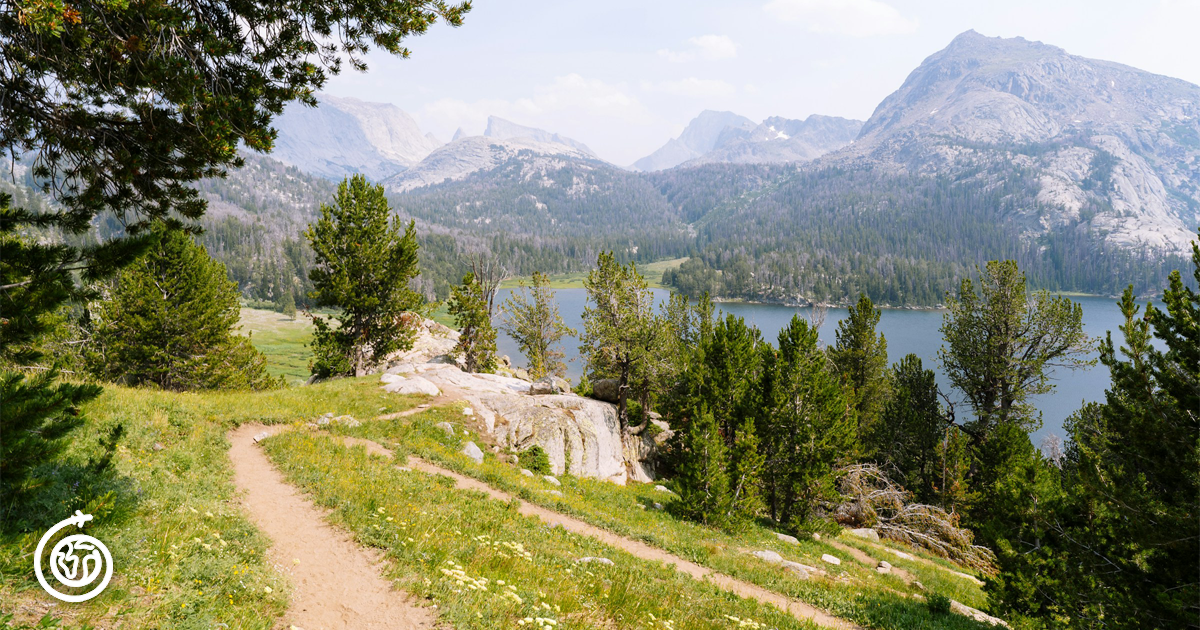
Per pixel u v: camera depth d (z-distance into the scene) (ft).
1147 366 43.19
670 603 42.83
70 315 121.39
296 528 41.37
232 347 147.64
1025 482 63.31
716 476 86.28
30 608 20.90
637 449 126.82
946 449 126.52
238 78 30.17
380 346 146.51
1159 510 41.29
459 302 165.68
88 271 24.40
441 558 38.09
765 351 109.09
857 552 93.04
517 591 34.96
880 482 131.44
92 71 25.82
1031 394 137.18
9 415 21.80
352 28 31.35
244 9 29.32
